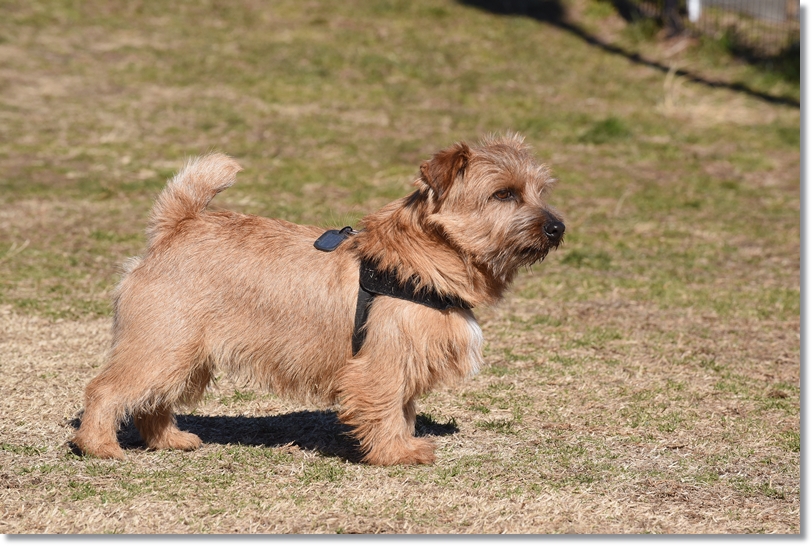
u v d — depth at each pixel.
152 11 26.52
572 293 12.72
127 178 16.94
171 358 6.84
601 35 27.31
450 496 6.57
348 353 6.91
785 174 19.48
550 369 9.76
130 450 7.42
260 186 16.84
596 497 6.65
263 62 23.78
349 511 6.30
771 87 24.28
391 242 6.84
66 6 26.02
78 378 8.90
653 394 9.10
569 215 16.55
